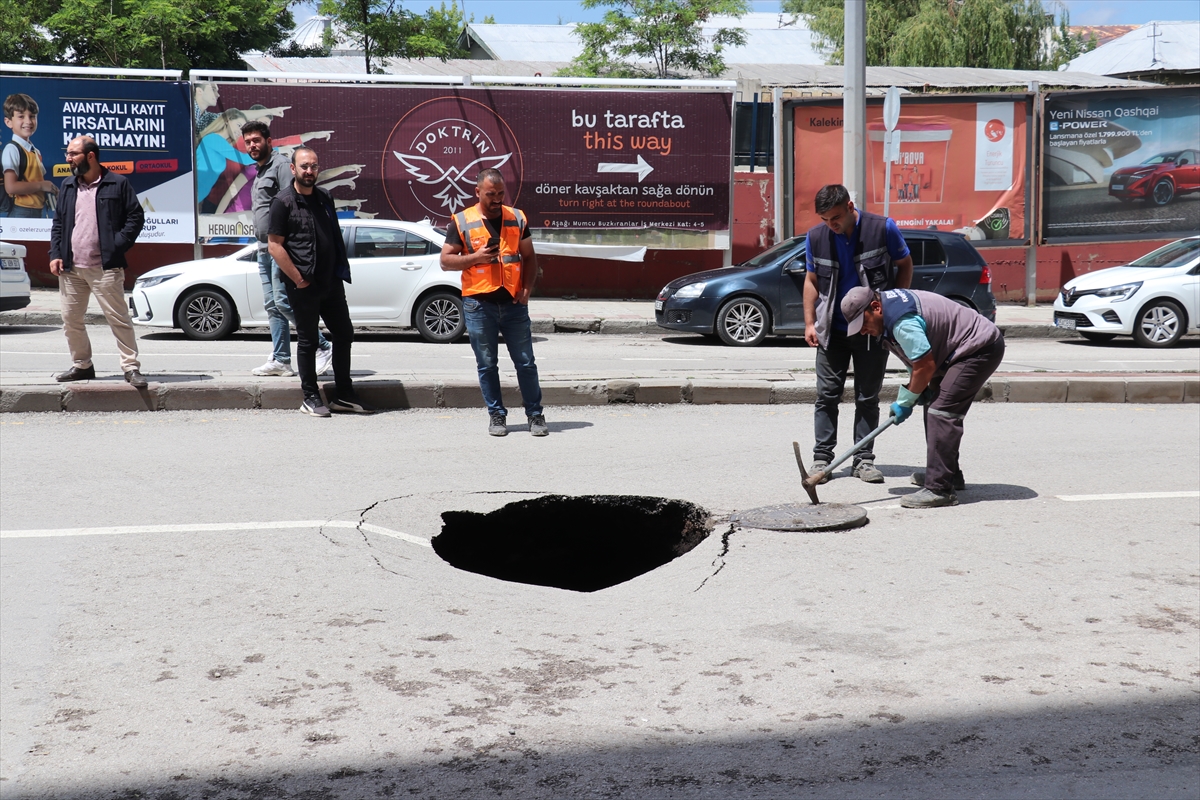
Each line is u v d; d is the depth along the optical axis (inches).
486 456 287.4
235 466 270.2
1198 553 211.6
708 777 125.1
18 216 698.8
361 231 542.3
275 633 166.7
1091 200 805.9
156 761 127.6
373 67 1120.2
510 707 143.0
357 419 335.3
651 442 308.8
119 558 199.2
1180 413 369.4
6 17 1018.1
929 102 783.7
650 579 197.6
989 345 235.5
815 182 778.2
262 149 363.6
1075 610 181.2
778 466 280.8
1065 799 121.3
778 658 160.6
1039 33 1323.8
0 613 171.9
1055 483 266.4
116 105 695.7
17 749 129.8
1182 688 151.3
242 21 1114.1
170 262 721.0
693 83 733.9
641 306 733.3
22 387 330.6
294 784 122.6
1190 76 1444.4
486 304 307.3
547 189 742.5
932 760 129.8
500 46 1514.5
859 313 232.7
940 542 217.3
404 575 195.3
